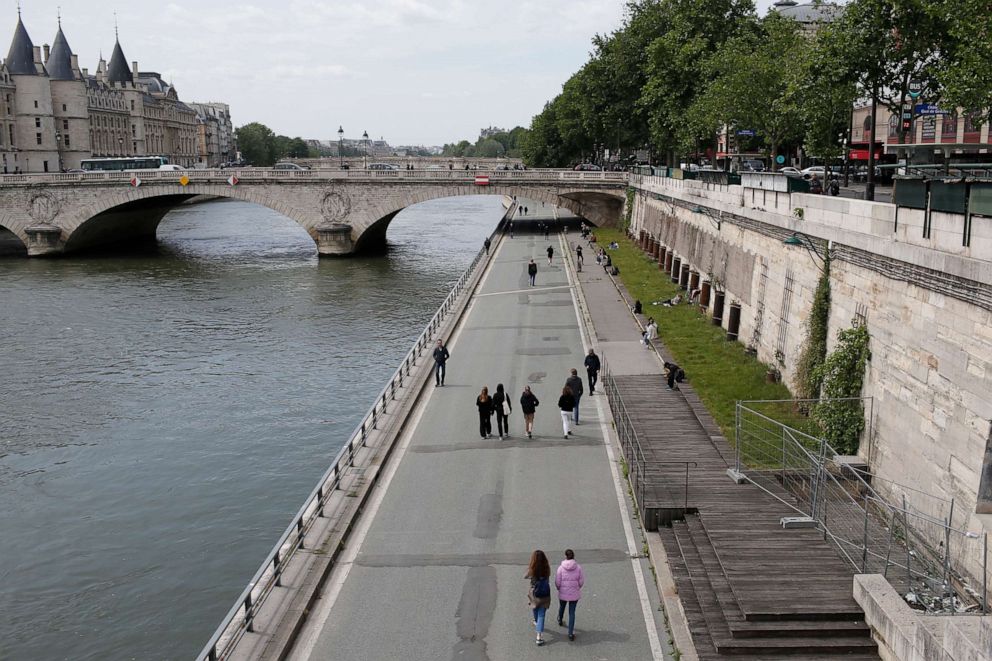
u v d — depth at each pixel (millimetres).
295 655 21406
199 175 113875
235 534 36188
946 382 25172
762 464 31250
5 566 33875
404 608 23562
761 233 47531
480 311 67438
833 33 41500
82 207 115750
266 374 58250
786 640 19969
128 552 34844
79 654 28453
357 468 33062
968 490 23500
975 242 23859
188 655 28359
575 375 38969
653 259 89625
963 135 56031
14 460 43938
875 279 31000
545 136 169625
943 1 38125
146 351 64250
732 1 88500
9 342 67000
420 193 113500
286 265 107625
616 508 29859
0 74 181875
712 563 23422
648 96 93312
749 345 48656
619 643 21750
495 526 28578
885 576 22000
